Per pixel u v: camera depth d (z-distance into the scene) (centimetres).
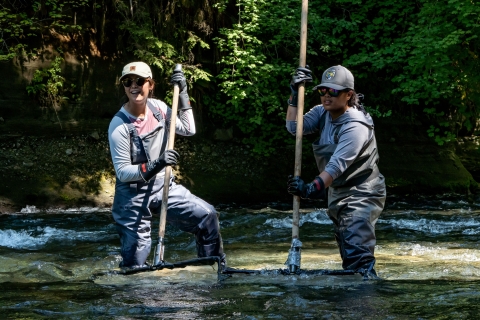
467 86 1165
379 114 1130
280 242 654
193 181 1064
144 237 453
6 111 1012
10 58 1021
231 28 1173
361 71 1239
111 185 1009
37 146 1012
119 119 438
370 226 424
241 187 1080
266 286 398
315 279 415
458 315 320
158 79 1127
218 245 460
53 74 1033
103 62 1088
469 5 1034
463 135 1335
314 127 448
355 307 339
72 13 1066
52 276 446
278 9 1145
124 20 1085
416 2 1176
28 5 1051
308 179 1145
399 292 375
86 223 805
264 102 1180
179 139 1119
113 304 353
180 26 1128
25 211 923
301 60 446
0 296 377
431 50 1036
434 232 724
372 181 425
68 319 323
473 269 464
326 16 1201
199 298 367
